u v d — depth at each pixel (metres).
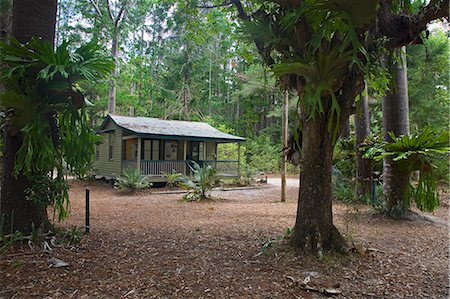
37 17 4.11
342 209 7.62
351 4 2.88
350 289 2.76
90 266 3.27
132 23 27.33
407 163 5.75
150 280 2.92
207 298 2.56
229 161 16.17
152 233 4.93
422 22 3.53
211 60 28.28
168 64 29.16
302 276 3.03
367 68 3.12
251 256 3.65
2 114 4.04
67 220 5.97
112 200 9.75
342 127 3.61
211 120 27.41
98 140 4.39
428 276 3.09
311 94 3.30
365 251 3.68
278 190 13.54
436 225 5.71
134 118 15.71
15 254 3.48
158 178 13.52
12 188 3.93
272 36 3.58
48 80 3.63
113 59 4.28
